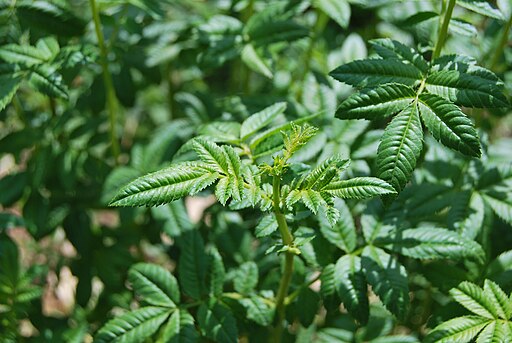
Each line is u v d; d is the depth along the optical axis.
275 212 0.81
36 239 1.03
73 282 1.27
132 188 0.77
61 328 0.97
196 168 0.79
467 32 0.89
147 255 1.22
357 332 0.95
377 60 0.83
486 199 0.92
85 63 0.93
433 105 0.80
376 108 0.81
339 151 0.93
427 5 1.02
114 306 1.04
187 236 0.91
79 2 1.08
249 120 0.88
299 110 0.96
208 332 0.87
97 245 1.05
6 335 0.94
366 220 0.90
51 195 1.04
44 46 0.93
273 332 0.94
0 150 1.01
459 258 0.86
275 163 0.79
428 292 1.01
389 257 0.87
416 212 0.92
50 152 1.02
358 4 1.06
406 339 0.94
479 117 0.99
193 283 0.90
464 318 0.84
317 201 0.78
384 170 0.80
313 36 1.07
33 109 1.09
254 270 0.91
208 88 1.32
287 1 1.00
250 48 0.98
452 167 0.94
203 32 1.00
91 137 1.03
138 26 1.01
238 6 1.04
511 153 1.02
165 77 1.28
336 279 0.87
